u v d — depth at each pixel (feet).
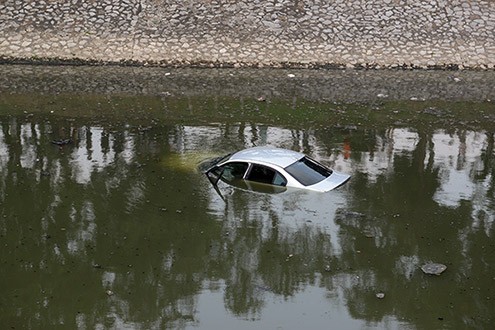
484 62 112.06
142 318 44.37
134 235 54.34
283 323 43.68
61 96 93.81
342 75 107.34
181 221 56.13
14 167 67.36
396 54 112.68
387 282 48.26
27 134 77.41
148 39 113.39
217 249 52.39
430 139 77.66
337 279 48.73
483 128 82.48
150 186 62.28
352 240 53.36
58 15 115.44
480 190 62.80
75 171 66.23
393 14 117.70
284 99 93.97
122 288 47.75
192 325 43.52
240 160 62.34
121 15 116.06
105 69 108.58
